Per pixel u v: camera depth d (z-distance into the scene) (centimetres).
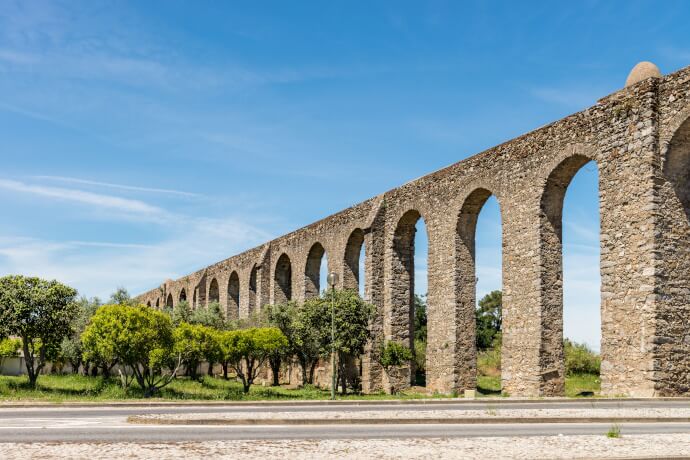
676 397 2209
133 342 3098
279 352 3806
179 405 2230
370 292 3862
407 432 1401
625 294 2391
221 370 5875
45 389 3259
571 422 1589
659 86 2384
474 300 3291
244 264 6022
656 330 2269
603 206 2508
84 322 4112
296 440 1260
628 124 2439
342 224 4388
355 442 1228
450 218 3331
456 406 2078
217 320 5262
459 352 3216
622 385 2367
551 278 2764
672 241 2338
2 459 1035
